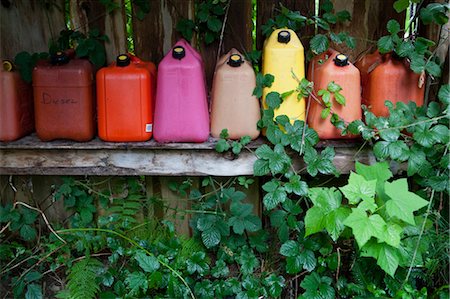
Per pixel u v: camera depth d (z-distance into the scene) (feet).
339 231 5.77
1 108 6.54
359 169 6.19
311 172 6.28
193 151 6.73
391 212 5.53
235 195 7.02
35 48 7.36
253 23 7.52
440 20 6.57
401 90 6.58
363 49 7.46
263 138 6.79
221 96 6.50
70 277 6.73
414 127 6.24
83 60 6.62
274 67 6.49
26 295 6.63
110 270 6.79
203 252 6.84
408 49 6.39
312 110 6.62
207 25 7.29
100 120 6.53
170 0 7.27
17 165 6.84
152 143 6.60
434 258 6.42
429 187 6.78
